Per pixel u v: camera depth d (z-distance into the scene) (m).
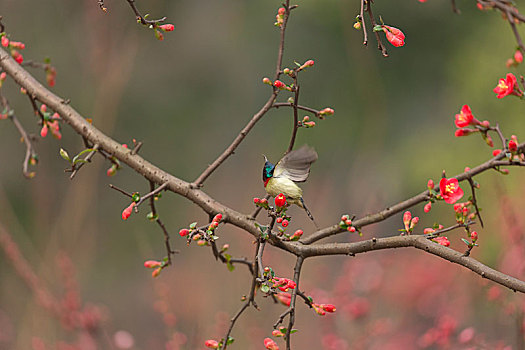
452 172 17.19
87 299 15.25
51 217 14.62
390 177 17.00
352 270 7.59
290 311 3.70
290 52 21.00
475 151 16.98
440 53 19.64
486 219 11.12
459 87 18.28
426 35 19.70
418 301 8.29
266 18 21.36
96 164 12.01
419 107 19.91
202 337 7.34
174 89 21.56
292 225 14.18
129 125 21.03
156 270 4.58
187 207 18.27
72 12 17.78
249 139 21.48
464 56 18.11
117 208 18.86
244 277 9.77
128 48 12.90
